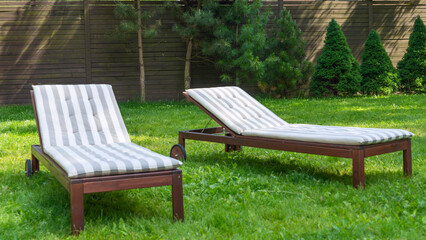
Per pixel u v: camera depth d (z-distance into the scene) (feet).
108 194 11.37
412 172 13.16
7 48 36.42
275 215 9.37
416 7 43.83
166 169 9.34
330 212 9.36
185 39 38.11
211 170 13.55
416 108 28.60
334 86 39.52
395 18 43.65
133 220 9.34
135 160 9.20
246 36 36.14
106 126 13.00
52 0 37.09
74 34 37.65
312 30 42.37
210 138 15.42
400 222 8.43
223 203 10.23
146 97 39.17
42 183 12.62
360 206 9.70
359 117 25.63
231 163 15.03
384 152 12.01
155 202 10.57
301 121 24.85
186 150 17.74
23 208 9.95
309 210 9.57
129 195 11.23
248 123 15.37
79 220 8.59
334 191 11.34
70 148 11.25
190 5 38.99
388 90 39.83
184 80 39.65
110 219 9.51
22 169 14.55
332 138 11.82
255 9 36.99
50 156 10.72
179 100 39.68
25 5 36.55
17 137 20.65
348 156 11.48
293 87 38.70
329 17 42.57
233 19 37.58
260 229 8.36
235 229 8.54
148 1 38.52
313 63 42.52
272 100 36.81
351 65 39.22
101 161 9.08
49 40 37.19
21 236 8.35
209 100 16.25
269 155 16.55
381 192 10.77
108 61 38.40
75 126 12.60
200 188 11.44
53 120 12.52
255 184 11.85
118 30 36.91
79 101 13.41
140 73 38.01
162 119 26.96
